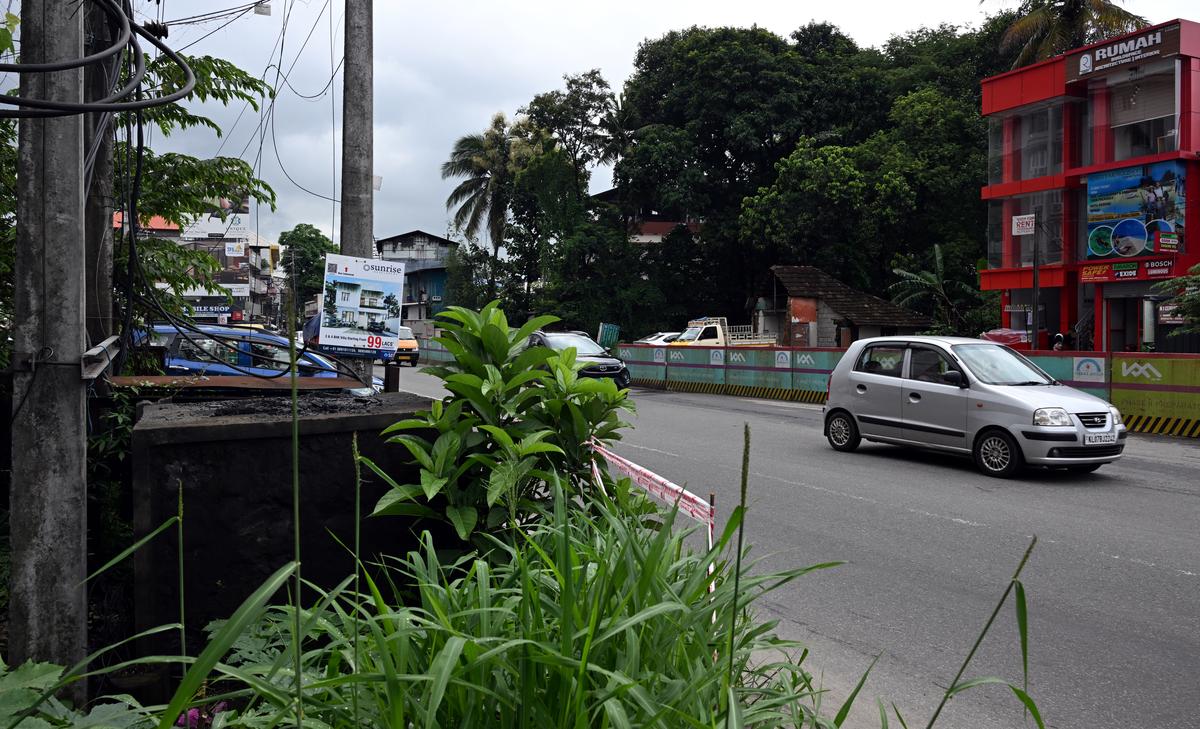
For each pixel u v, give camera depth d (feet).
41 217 9.71
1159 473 34.88
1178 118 78.18
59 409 9.73
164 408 12.98
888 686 14.34
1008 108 92.99
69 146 9.85
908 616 17.81
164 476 10.63
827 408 41.01
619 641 7.27
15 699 6.39
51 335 9.72
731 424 52.01
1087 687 14.29
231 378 20.49
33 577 9.61
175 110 25.86
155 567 10.50
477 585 8.07
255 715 6.79
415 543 12.09
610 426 13.20
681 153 142.00
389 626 6.93
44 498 9.65
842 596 19.11
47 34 9.86
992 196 94.79
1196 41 77.82
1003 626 17.15
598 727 6.66
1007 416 33.17
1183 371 46.73
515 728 6.51
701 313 153.69
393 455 11.94
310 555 11.42
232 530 10.93
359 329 22.67
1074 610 18.16
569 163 148.87
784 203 131.54
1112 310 83.92
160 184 26.22
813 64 151.12
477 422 11.92
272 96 27.40
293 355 5.30
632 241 152.87
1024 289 93.15
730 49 144.05
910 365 37.52
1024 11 115.24
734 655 8.24
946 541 23.88
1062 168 88.69
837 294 127.34
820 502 29.09
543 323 12.84
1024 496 30.09
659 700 6.51
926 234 133.69
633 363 94.48
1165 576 20.56
